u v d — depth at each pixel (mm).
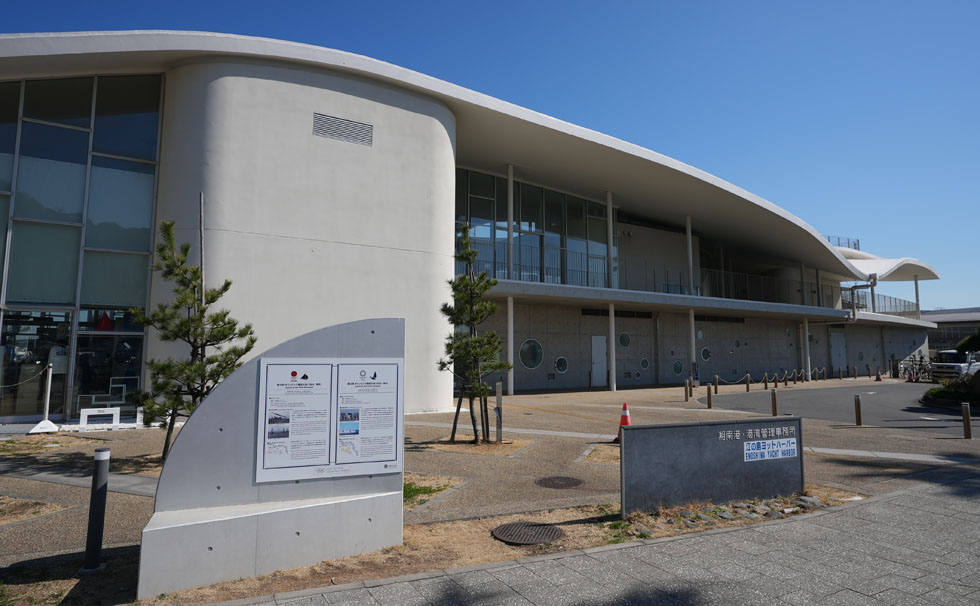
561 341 26094
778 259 38969
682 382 30781
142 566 4148
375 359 5324
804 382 33969
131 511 6469
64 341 13078
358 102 15117
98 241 13516
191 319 8547
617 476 8250
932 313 72625
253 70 13906
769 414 15984
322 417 5098
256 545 4559
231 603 4035
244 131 13672
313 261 14156
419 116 16156
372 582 4395
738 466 6879
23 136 13156
